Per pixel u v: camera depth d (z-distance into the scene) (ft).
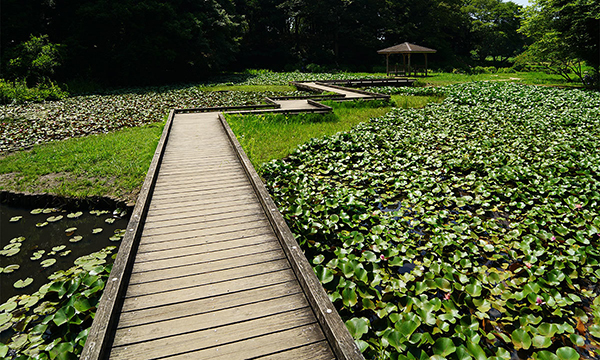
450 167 18.19
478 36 142.10
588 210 13.50
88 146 22.26
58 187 16.53
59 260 11.91
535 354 7.37
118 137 24.64
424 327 8.25
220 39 79.82
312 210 13.88
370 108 36.24
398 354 7.07
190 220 11.85
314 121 30.04
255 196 13.82
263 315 7.61
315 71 96.84
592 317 8.73
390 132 25.58
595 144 21.12
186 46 69.26
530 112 32.30
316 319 7.52
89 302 8.83
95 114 33.37
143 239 10.64
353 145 22.17
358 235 11.69
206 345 6.80
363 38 112.98
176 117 29.58
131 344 6.79
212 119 28.66
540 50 56.29
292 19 119.96
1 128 27.53
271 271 9.16
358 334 7.50
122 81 64.90
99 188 16.35
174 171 16.57
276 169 18.25
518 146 21.47
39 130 26.86
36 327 8.30
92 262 11.51
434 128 26.89
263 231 11.18
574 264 10.48
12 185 16.87
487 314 8.73
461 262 10.43
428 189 16.01
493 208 14.37
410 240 11.71
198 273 9.04
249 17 107.96
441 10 119.55
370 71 109.09
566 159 19.22
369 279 9.73
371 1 110.93
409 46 81.41
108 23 60.13
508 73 92.94
